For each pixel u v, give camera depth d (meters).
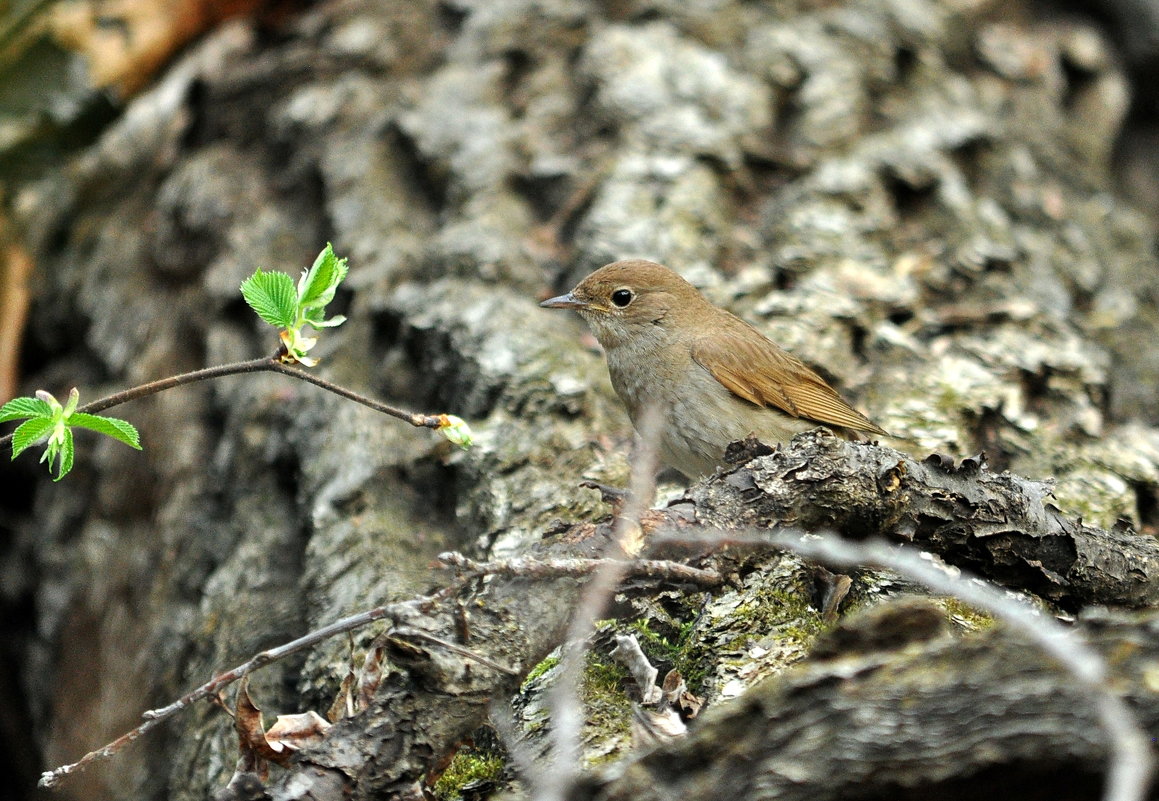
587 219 11.77
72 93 15.47
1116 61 15.44
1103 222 12.97
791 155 12.75
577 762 5.87
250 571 9.55
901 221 12.23
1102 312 11.53
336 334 11.38
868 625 4.91
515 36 14.20
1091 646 4.36
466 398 10.06
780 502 6.32
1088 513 8.66
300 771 5.16
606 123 12.95
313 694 7.79
